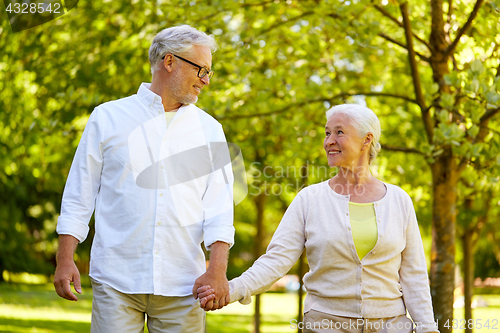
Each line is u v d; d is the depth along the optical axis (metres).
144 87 2.42
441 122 4.16
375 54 5.54
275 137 5.86
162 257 2.29
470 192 5.29
